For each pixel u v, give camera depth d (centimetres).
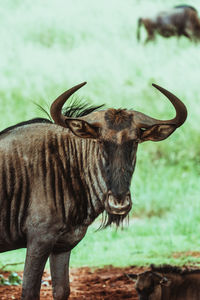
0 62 8106
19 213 1998
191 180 5359
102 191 2012
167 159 6053
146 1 9962
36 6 10106
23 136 2052
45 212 1983
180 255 3488
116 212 1862
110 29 9144
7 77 7612
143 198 4875
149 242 3853
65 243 2069
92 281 2947
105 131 1911
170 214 4653
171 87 7312
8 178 1998
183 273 2477
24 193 1995
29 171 2005
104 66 7869
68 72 7744
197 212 4497
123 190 1869
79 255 3575
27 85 7369
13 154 2019
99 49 8462
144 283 2386
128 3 9950
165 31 8562
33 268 1973
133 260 3378
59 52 8494
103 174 1994
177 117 1992
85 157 2039
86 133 1941
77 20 9488
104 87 7312
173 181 5372
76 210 2030
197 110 6769
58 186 2006
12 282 2817
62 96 1923
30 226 1984
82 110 2209
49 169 2011
